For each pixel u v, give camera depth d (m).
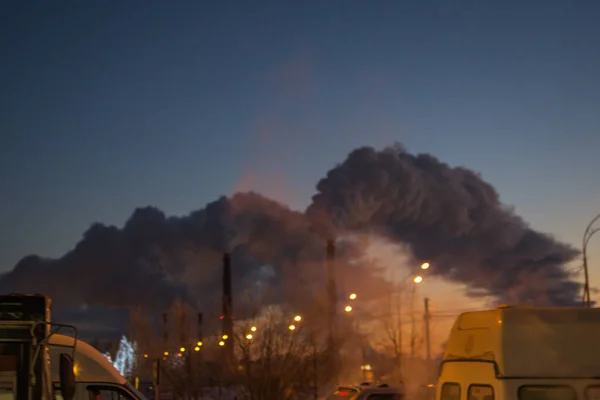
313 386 47.97
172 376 53.81
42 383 7.57
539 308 9.02
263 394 42.22
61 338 13.62
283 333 43.81
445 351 10.47
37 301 7.70
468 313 9.94
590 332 8.90
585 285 25.14
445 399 10.21
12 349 7.54
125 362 60.66
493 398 8.93
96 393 13.59
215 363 53.91
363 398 17.67
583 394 8.73
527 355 8.87
